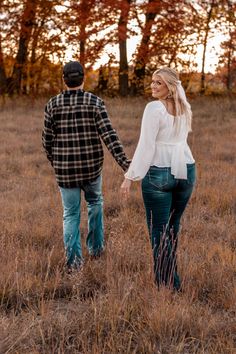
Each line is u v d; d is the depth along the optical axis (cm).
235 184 743
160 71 351
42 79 2353
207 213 621
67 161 414
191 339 323
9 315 354
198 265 422
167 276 373
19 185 764
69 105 408
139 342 314
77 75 407
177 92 351
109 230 545
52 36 2242
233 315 355
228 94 2412
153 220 365
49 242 502
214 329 330
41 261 432
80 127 409
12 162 928
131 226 538
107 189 721
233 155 990
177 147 354
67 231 430
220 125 1405
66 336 320
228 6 2492
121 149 408
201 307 352
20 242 498
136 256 443
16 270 396
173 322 328
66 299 385
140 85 2462
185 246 475
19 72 2297
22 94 2234
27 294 374
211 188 707
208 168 866
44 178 811
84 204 640
